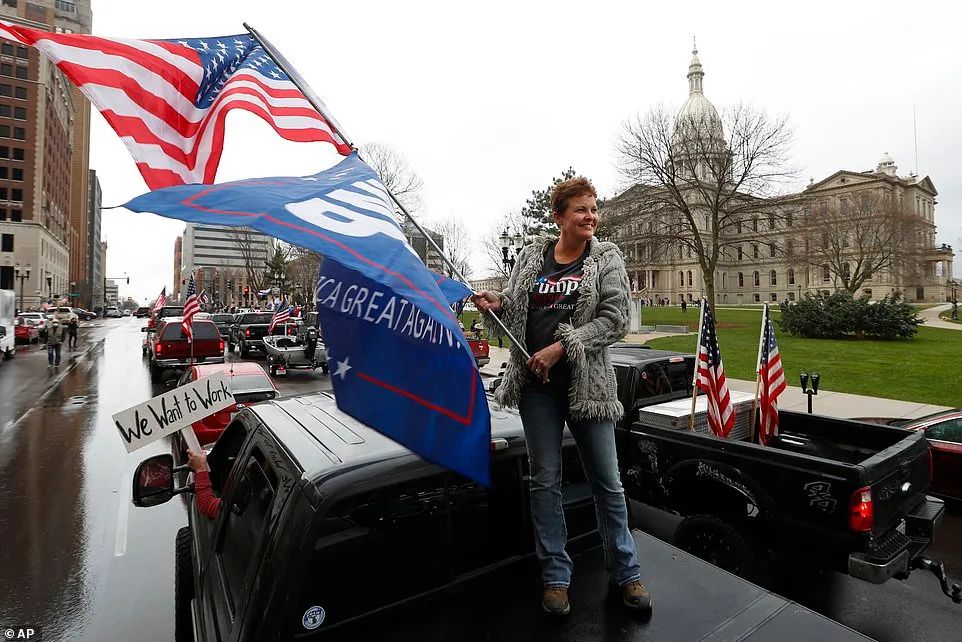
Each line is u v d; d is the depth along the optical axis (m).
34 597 4.41
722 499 4.44
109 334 41.06
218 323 32.19
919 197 86.50
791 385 13.85
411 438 1.65
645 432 4.92
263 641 1.67
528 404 2.08
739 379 15.00
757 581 3.88
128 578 4.73
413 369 1.71
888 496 3.74
